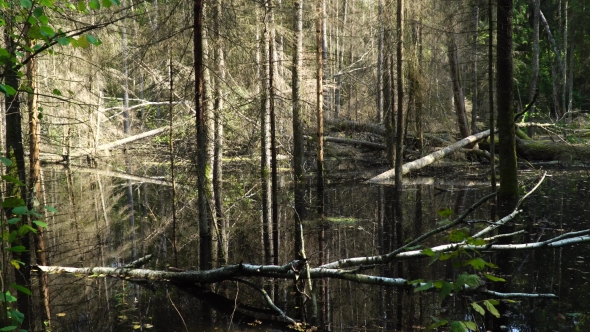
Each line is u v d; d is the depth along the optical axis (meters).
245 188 13.66
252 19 11.73
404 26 13.90
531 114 20.55
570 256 6.81
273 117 11.78
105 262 7.23
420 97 15.36
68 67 13.20
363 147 18.22
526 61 29.97
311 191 13.12
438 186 13.31
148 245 8.29
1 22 3.19
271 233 8.92
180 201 12.41
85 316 5.14
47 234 9.11
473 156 16.52
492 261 6.66
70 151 18.91
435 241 7.72
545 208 9.85
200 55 7.92
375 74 22.75
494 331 4.54
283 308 5.38
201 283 6.08
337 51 24.86
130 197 13.17
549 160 16.11
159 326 4.89
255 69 12.82
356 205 11.16
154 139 21.98
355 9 24.61
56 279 6.38
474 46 17.70
